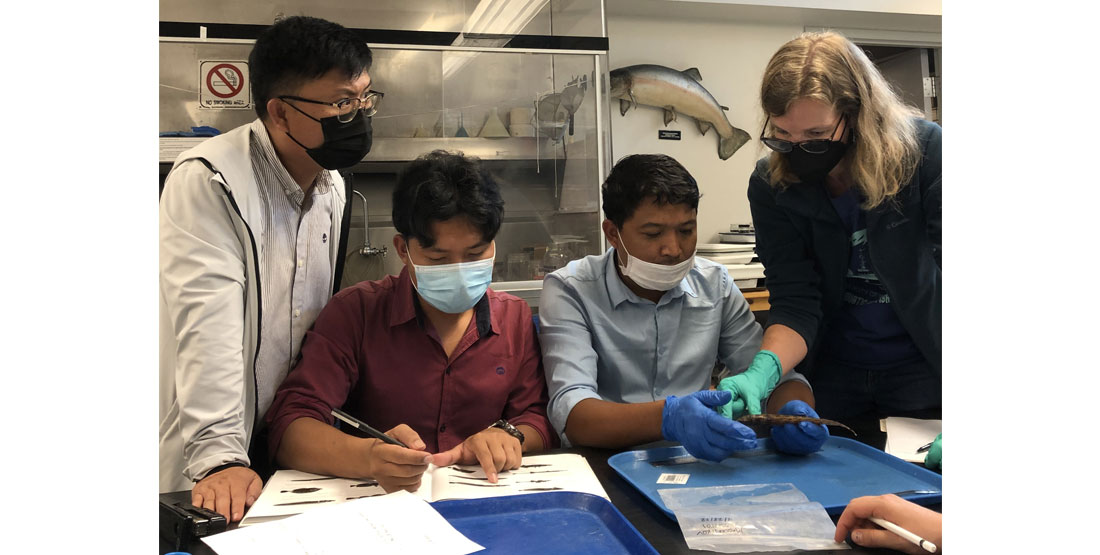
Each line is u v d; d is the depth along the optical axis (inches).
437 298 48.9
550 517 35.1
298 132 47.9
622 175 53.6
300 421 44.9
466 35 109.0
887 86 53.7
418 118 110.6
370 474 40.0
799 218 59.3
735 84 163.8
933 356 58.1
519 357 54.6
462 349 51.8
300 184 51.9
